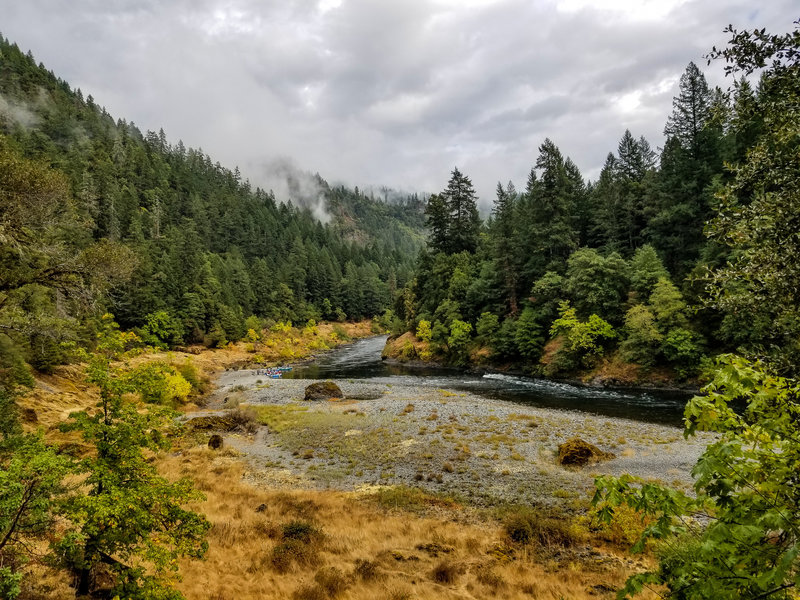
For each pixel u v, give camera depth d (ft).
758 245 16.67
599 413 93.40
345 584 31.35
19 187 46.01
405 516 47.01
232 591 29.22
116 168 369.30
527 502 49.93
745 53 16.14
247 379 172.55
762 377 9.42
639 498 9.20
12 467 15.30
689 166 139.95
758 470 8.60
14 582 13.65
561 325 138.21
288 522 43.27
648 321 113.19
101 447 20.59
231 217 420.36
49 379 102.94
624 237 170.19
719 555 7.59
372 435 78.84
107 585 23.66
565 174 179.93
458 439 73.82
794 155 15.75
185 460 67.05
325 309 395.55
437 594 30.04
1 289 47.73
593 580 32.76
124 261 53.93
